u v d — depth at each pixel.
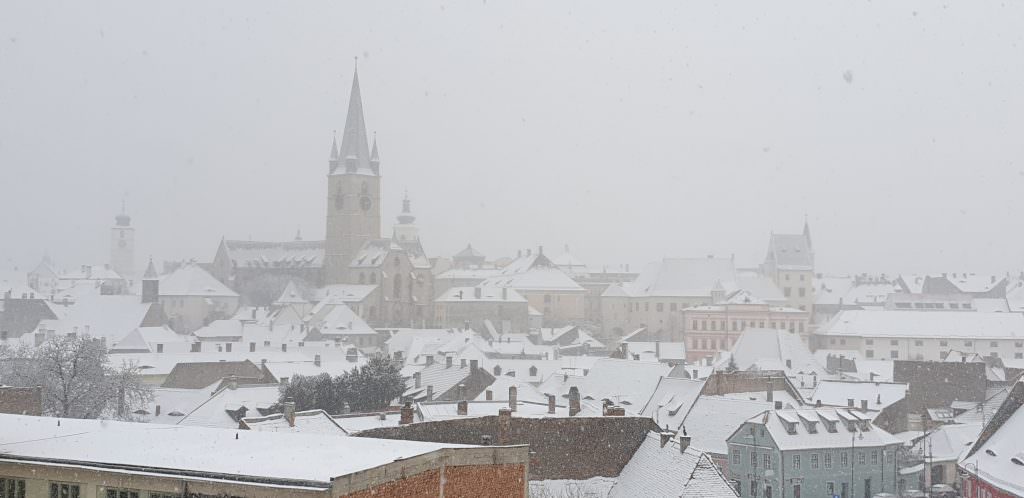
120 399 117.00
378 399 116.00
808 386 147.00
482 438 68.06
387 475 33.75
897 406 120.38
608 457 69.56
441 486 36.88
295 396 110.50
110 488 33.56
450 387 130.25
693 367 159.75
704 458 60.88
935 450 114.81
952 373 140.12
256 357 167.00
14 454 35.69
